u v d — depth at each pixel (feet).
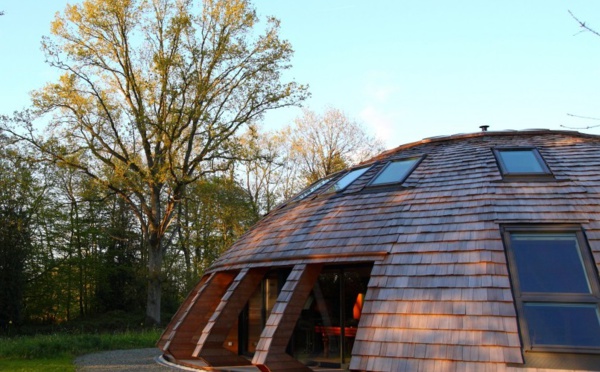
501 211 32.96
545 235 31.04
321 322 38.42
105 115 96.53
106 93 97.50
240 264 42.32
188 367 42.29
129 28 95.40
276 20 98.48
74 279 133.59
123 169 95.09
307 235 38.91
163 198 127.34
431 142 47.52
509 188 34.88
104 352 67.15
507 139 44.34
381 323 30.35
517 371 25.93
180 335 44.16
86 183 112.16
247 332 45.42
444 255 31.60
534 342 26.76
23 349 61.00
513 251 30.48
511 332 27.09
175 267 142.51
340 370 36.32
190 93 95.86
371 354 29.53
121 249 140.05
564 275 28.94
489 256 30.42
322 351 37.96
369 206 38.32
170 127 94.79
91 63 94.12
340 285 37.78
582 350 26.11
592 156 37.63
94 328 108.37
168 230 137.69
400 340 29.22
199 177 103.55
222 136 99.14
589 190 33.53
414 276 31.37
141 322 116.37
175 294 139.13
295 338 39.63
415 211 35.65
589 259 29.27
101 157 96.84
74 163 95.96
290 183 152.15
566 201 32.86
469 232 32.24
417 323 29.37
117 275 138.92
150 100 93.97
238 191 128.67
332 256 35.42
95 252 139.13
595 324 26.89
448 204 35.14
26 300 124.67
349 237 36.17
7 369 49.44
